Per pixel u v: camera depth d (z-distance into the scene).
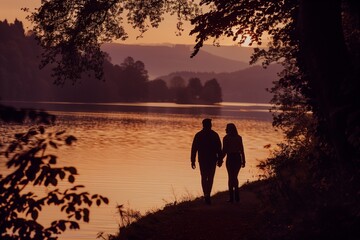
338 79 9.55
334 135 9.65
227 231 12.05
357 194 9.42
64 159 52.03
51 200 7.01
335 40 9.62
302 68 13.34
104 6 18.44
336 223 9.11
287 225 10.89
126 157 55.38
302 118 20.86
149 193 30.09
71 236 18.02
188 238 11.59
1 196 6.77
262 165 21.39
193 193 29.55
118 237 12.66
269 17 16.55
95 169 43.38
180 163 49.78
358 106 9.34
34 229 6.87
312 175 12.64
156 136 91.06
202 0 16.48
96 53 19.12
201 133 17.03
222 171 41.69
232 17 16.14
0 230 6.79
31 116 6.68
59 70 18.91
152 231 12.61
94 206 24.16
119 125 118.69
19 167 6.75
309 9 9.65
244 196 18.48
